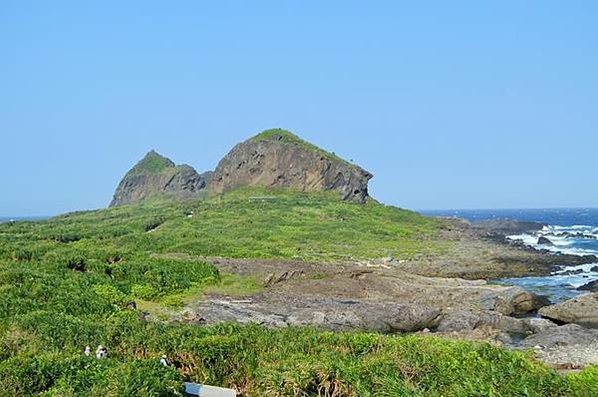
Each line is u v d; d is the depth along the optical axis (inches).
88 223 3511.3
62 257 1513.3
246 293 1421.0
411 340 667.4
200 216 3410.4
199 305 1273.4
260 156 4872.0
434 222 4101.9
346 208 3932.1
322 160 4633.4
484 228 4451.3
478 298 1486.2
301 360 597.3
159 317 1123.3
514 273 2176.4
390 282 1610.5
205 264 1589.6
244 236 2741.1
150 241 2348.7
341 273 1674.5
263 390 591.8
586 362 881.5
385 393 534.9
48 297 1082.7
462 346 629.9
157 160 7372.1
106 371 566.3
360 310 1291.8
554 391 527.5
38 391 553.9
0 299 1010.1
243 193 4645.7
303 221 3307.1
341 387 558.3
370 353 645.9
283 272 1596.9
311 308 1305.4
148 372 558.9
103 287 1254.9
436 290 1555.1
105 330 777.6
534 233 4138.8
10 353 676.7
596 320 1304.1
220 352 682.8
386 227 3395.7
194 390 610.5
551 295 1705.2
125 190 7160.4
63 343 726.5
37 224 3390.7
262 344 696.4
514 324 1274.6
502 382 534.0
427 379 559.5
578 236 3892.7
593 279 2031.3
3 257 1512.1
